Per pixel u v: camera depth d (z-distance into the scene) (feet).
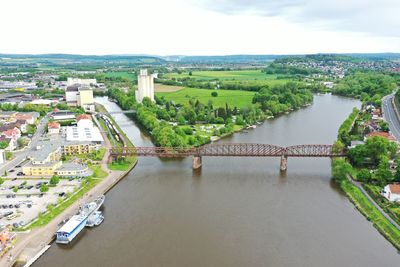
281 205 617.21
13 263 444.96
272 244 497.46
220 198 645.51
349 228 540.11
